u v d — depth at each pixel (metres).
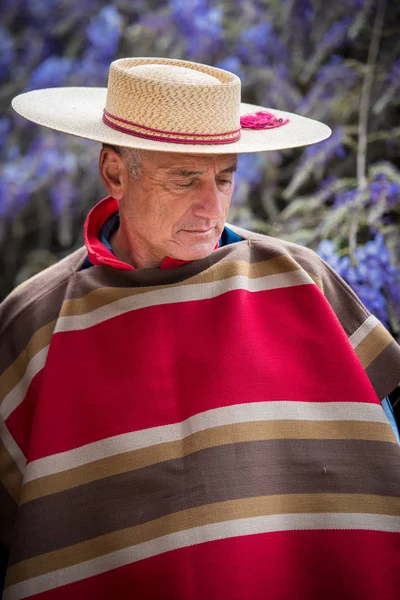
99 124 1.75
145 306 1.80
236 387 1.73
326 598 1.67
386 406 1.87
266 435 1.71
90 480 1.75
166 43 3.27
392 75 2.80
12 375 1.91
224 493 1.67
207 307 1.79
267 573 1.65
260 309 1.80
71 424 1.78
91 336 1.82
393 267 2.33
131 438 1.74
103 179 1.81
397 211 2.57
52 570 1.72
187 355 1.77
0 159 3.54
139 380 1.76
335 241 2.50
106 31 3.35
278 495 1.69
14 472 1.89
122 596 1.70
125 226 1.88
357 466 1.71
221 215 1.71
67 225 3.31
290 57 3.20
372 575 1.67
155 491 1.71
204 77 1.68
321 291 1.82
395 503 1.69
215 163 1.66
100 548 1.72
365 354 1.83
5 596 1.75
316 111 2.93
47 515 1.74
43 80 3.45
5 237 3.62
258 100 3.18
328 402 1.74
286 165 3.20
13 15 3.73
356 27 2.78
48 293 1.91
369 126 2.93
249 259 1.85
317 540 1.68
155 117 1.62
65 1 3.57
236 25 3.21
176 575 1.67
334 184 2.69
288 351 1.77
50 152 3.30
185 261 1.82
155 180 1.68
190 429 1.73
